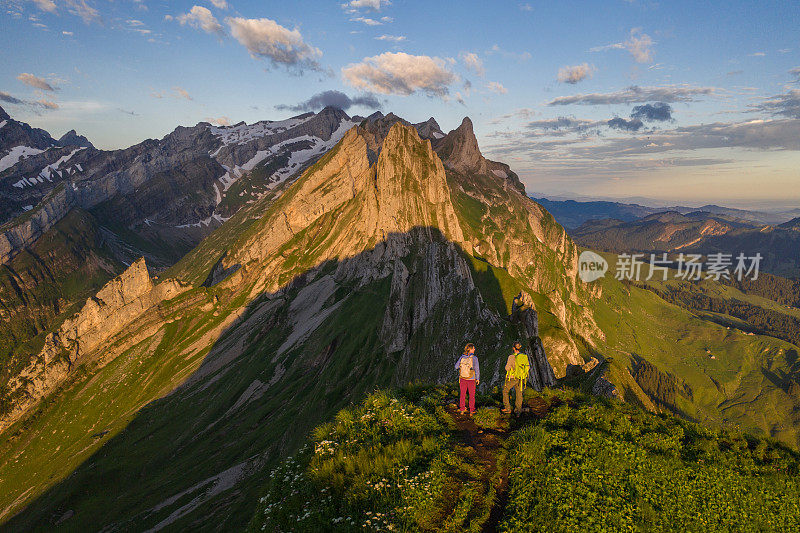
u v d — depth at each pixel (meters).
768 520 13.62
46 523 123.62
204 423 155.38
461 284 105.00
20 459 183.75
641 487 13.57
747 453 16.36
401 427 15.59
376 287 172.75
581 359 107.88
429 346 98.56
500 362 65.94
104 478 137.50
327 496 12.25
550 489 12.83
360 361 131.62
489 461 14.53
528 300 82.00
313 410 119.69
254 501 84.94
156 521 101.25
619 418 17.33
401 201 187.50
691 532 12.60
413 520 11.21
